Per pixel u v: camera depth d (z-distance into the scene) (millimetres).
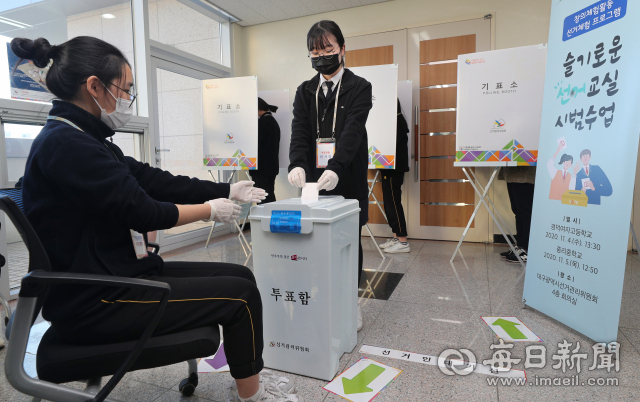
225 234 4848
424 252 3674
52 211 844
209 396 1396
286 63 4781
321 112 1907
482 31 3879
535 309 2143
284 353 1544
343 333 1674
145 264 988
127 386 1478
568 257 1872
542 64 2830
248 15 4590
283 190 4789
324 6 4332
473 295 2416
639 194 3355
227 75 4832
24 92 2617
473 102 3018
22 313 731
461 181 4098
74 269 846
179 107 4160
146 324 872
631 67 1581
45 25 2873
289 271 1481
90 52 908
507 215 3969
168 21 4020
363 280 2797
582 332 1775
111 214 832
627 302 2213
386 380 1476
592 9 1789
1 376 1569
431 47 4082
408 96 4008
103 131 975
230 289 979
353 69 3682
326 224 1389
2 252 2369
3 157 2475
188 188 1261
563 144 1933
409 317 2096
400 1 4176
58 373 821
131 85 1003
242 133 3713
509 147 2945
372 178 4457
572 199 1858
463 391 1397
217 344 910
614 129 1641
